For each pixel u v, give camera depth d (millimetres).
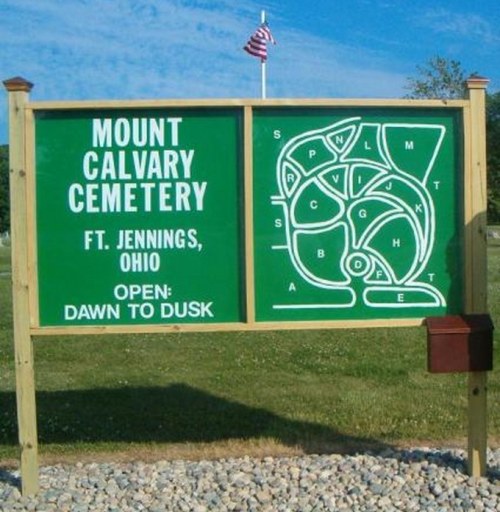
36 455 5953
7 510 5719
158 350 12477
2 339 13656
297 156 6023
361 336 13234
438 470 6285
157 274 6012
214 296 6035
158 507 5738
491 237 46531
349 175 6039
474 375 6047
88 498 5930
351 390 9625
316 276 6047
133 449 7207
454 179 6082
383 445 7156
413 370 10742
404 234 6070
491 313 15211
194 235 6020
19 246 5852
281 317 6047
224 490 6031
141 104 5910
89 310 5992
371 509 5637
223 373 10742
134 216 6004
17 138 5863
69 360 11852
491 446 7121
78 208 5980
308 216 6031
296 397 9281
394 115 6047
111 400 9203
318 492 5957
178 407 8852
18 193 5859
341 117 6035
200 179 6012
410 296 6070
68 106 5902
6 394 9656
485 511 5535
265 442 7336
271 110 6008
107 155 5984
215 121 6004
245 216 5973
